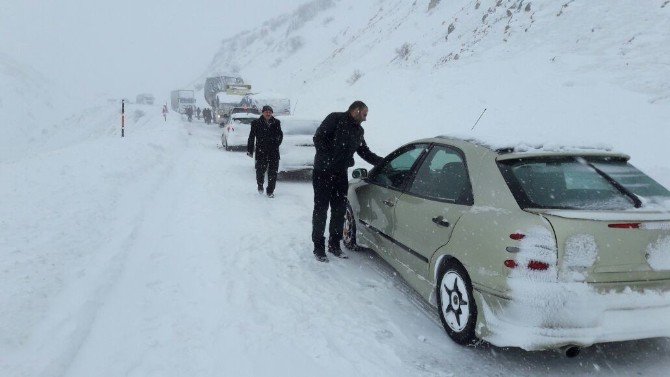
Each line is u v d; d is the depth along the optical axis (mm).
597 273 2998
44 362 3240
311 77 51188
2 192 8195
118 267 5129
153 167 12797
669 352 3604
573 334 2973
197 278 4969
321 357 3496
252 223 7332
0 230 5809
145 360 3369
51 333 3639
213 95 40656
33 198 7688
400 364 3422
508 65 20875
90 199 7918
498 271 3154
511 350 3635
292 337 3781
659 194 3443
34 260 4871
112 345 3572
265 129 9367
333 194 5707
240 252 5883
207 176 12109
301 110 31500
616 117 14141
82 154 13227
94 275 4809
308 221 7566
